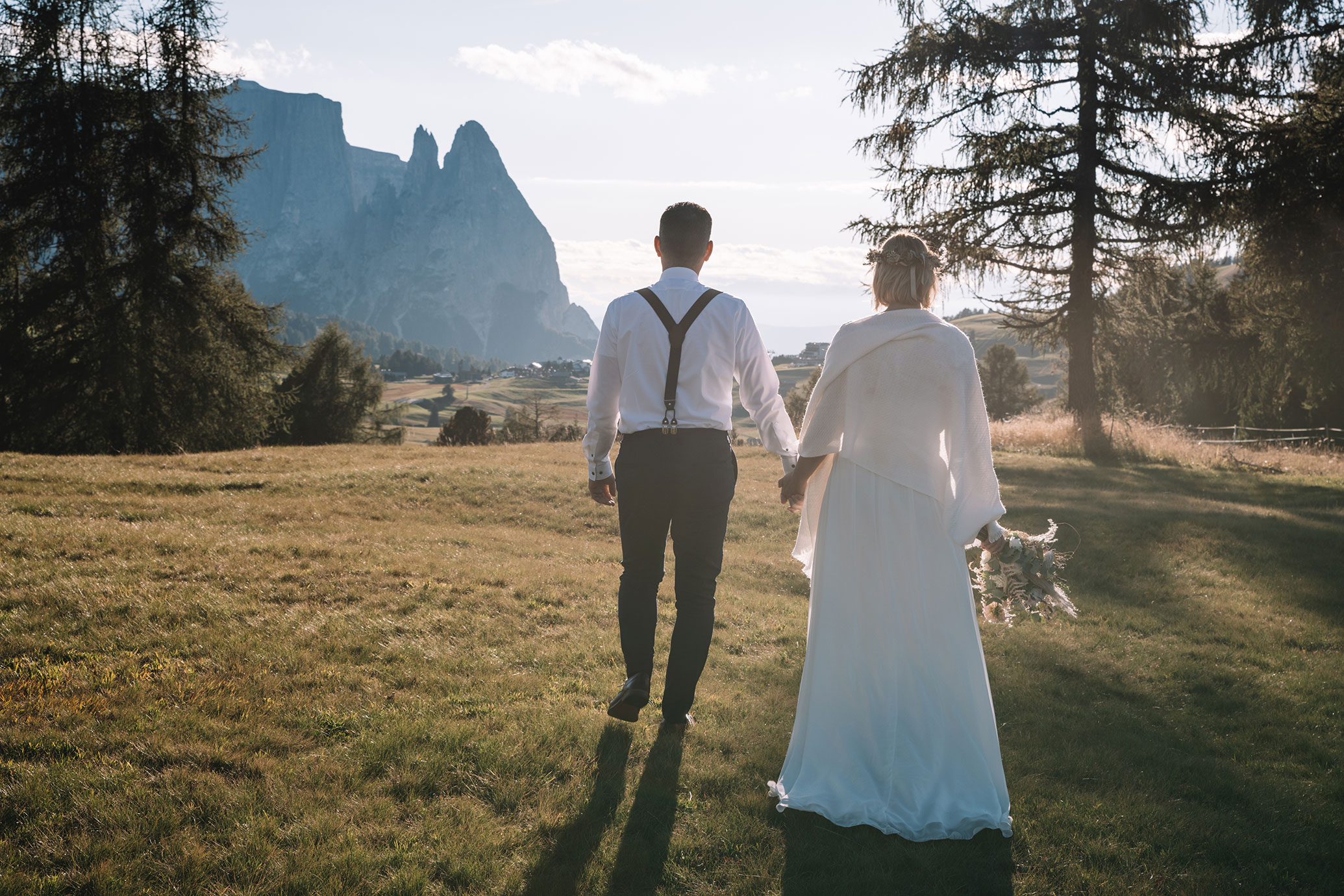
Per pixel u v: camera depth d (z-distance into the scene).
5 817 2.32
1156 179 16.61
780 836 2.53
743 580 6.89
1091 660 4.98
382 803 2.54
